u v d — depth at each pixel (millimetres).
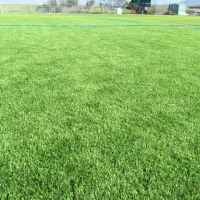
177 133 1617
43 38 6188
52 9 32938
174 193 1094
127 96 2271
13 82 2590
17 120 1754
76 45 5184
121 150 1408
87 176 1189
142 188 1118
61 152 1380
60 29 8680
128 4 40031
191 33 7988
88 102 2109
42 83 2584
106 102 2119
